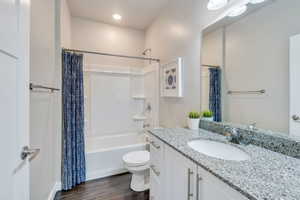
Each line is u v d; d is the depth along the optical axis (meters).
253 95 1.23
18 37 0.77
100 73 3.12
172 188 1.20
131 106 3.37
